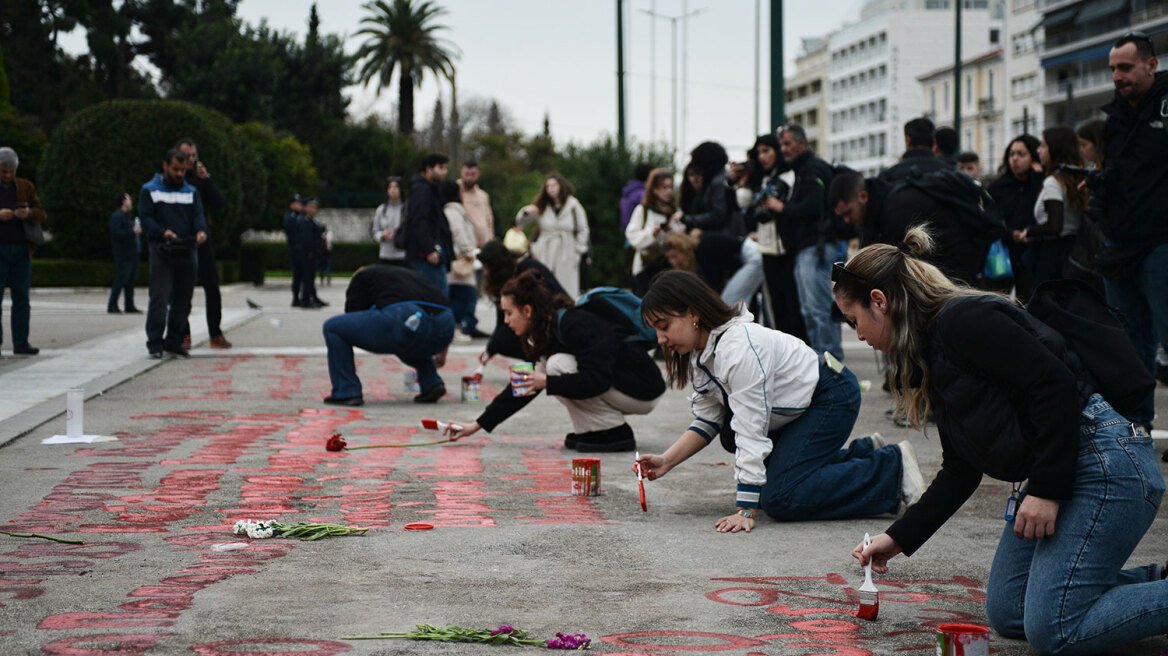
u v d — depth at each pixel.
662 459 5.22
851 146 120.38
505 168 106.56
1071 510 3.16
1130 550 3.18
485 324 18.75
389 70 72.75
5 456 6.64
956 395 3.24
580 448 7.03
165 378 10.74
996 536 4.78
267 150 54.16
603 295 6.85
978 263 7.84
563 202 14.88
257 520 5.02
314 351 13.39
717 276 11.09
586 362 6.72
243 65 72.31
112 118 31.36
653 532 4.86
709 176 11.52
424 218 13.91
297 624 3.48
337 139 71.81
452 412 8.84
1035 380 3.09
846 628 3.51
